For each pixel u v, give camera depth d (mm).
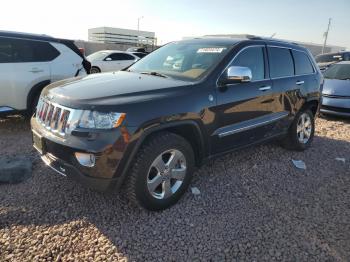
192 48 4410
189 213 3430
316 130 7129
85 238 2951
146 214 3355
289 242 3055
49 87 3752
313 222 3398
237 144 4199
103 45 33594
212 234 3115
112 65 16094
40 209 3342
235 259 2809
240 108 4047
